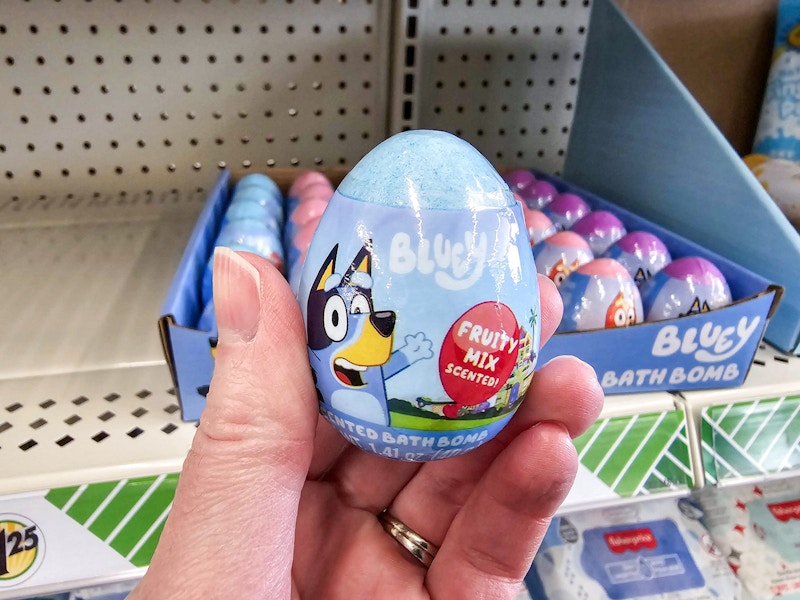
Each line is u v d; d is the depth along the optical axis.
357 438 0.10
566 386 0.12
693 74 0.32
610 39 0.27
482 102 0.31
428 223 0.09
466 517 0.13
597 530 0.18
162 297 0.20
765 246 0.19
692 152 0.22
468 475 0.14
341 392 0.10
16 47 0.26
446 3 0.28
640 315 0.18
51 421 0.15
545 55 0.31
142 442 0.14
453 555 0.13
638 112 0.25
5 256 0.23
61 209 0.27
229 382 0.09
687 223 0.23
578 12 0.30
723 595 0.17
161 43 0.27
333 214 0.10
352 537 0.14
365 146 0.31
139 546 0.13
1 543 0.13
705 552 0.18
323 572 0.14
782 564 0.17
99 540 0.13
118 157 0.28
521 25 0.30
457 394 0.09
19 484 0.13
